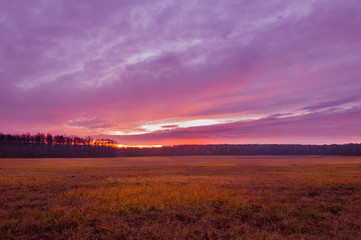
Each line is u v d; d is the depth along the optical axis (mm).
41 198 10086
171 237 5586
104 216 7039
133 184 15266
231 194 11062
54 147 135125
